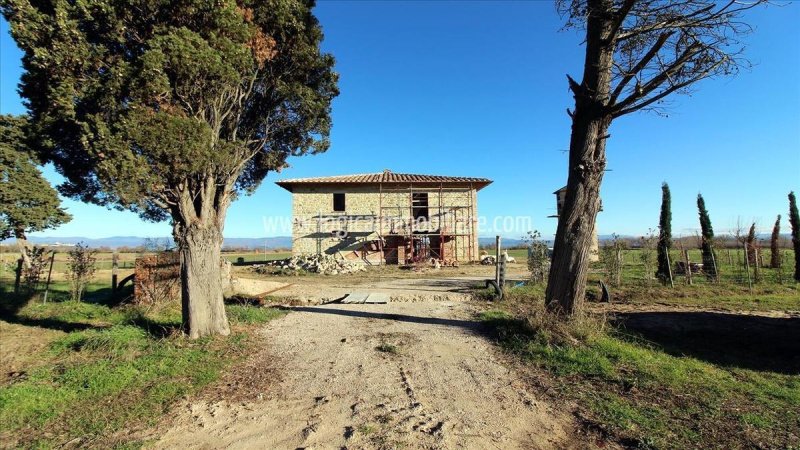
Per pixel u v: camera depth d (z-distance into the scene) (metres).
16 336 7.25
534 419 3.92
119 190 5.16
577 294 6.82
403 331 7.54
